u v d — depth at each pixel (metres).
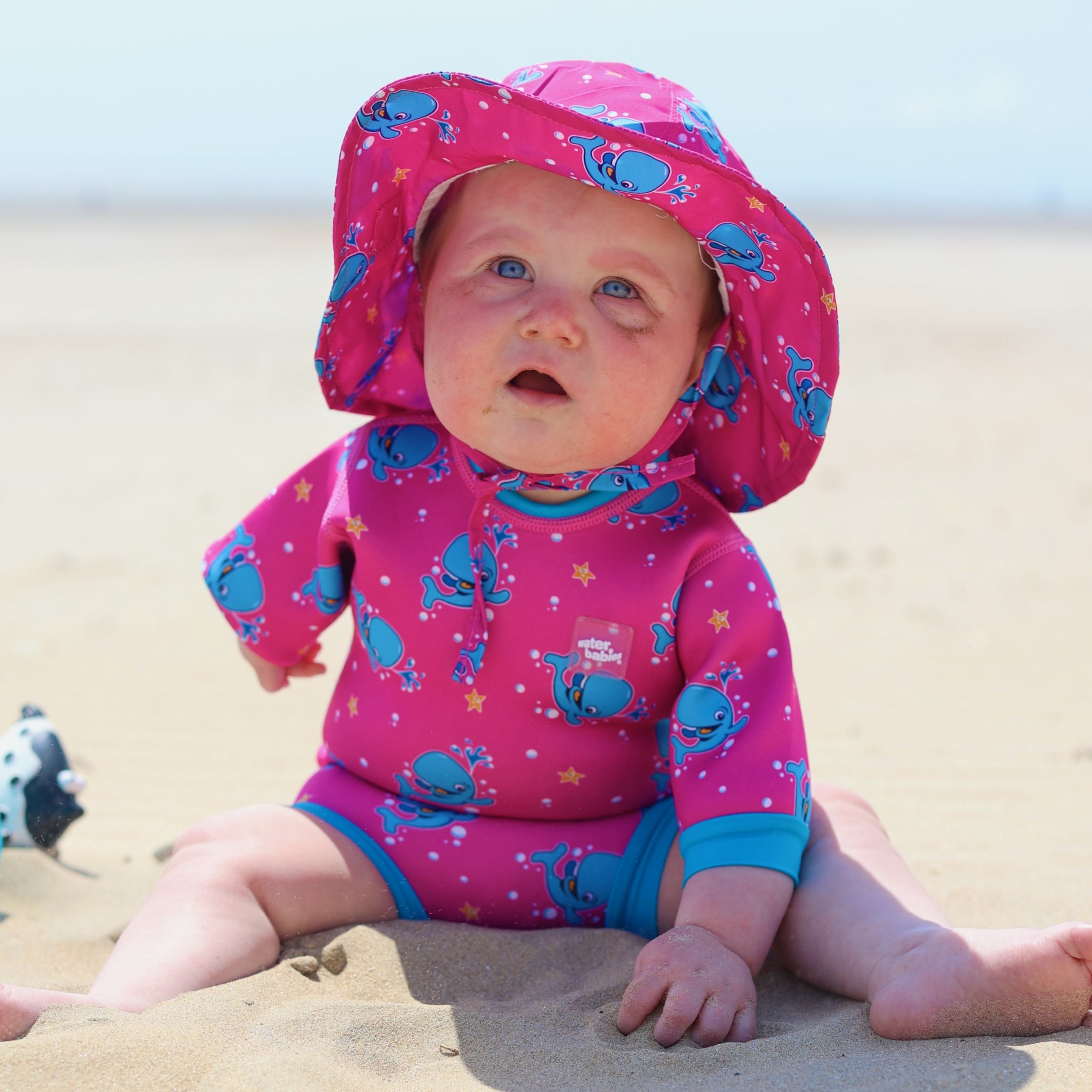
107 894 2.62
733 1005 1.85
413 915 2.20
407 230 2.31
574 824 2.24
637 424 2.11
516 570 2.19
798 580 5.49
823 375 2.16
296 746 3.74
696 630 2.19
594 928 2.17
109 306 16.22
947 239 41.78
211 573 2.47
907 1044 1.76
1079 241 43.06
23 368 11.76
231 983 1.91
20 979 2.17
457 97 2.05
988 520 6.56
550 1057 1.74
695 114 2.19
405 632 2.23
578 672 2.18
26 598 5.34
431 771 2.24
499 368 2.06
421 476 2.30
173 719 3.95
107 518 6.77
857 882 2.10
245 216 50.00
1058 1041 1.74
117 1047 1.67
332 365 2.36
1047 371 11.93
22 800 2.61
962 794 3.14
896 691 4.03
